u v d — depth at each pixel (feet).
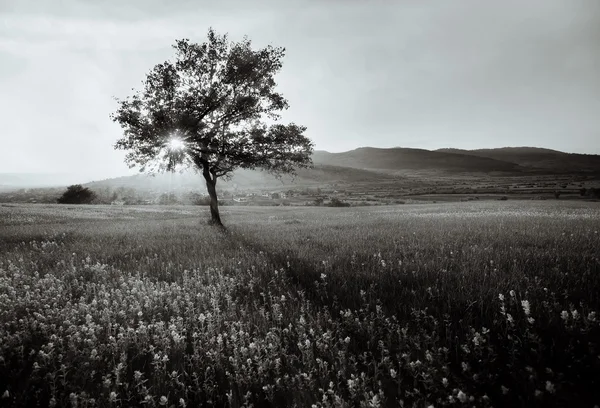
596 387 9.69
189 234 52.54
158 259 31.71
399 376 10.65
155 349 13.92
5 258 32.65
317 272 23.57
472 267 21.53
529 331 12.42
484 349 11.82
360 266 24.67
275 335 13.62
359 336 13.85
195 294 20.12
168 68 61.82
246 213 144.77
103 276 24.88
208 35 66.39
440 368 10.92
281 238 44.04
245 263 28.09
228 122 68.74
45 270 27.81
